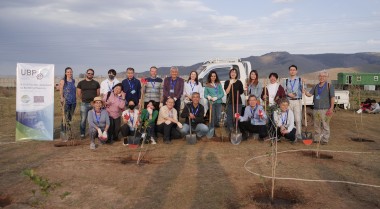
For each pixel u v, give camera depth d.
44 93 9.78
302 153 8.30
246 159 7.68
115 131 9.75
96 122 8.97
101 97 9.72
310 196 5.31
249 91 10.53
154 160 7.62
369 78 42.91
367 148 9.00
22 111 9.65
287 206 4.92
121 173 6.59
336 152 8.42
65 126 10.07
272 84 10.23
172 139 10.12
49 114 9.84
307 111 14.62
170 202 5.15
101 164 7.25
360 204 4.98
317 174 6.46
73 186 5.88
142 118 9.16
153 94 10.10
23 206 5.03
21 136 9.70
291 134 9.30
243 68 12.75
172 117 9.78
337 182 5.98
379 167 6.98
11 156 8.05
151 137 9.47
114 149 8.78
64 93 9.97
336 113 18.73
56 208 4.98
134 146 8.96
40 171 6.73
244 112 10.06
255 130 9.83
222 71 12.82
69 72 10.02
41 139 9.82
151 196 5.39
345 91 19.14
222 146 9.16
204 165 7.17
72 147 9.07
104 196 5.42
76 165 7.18
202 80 12.73
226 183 5.95
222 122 10.84
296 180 6.09
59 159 7.70
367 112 19.20
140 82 10.25
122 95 9.82
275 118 9.32
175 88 10.27
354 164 7.25
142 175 6.46
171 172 6.65
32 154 8.24
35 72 9.69
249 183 5.95
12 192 5.59
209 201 5.16
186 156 8.00
